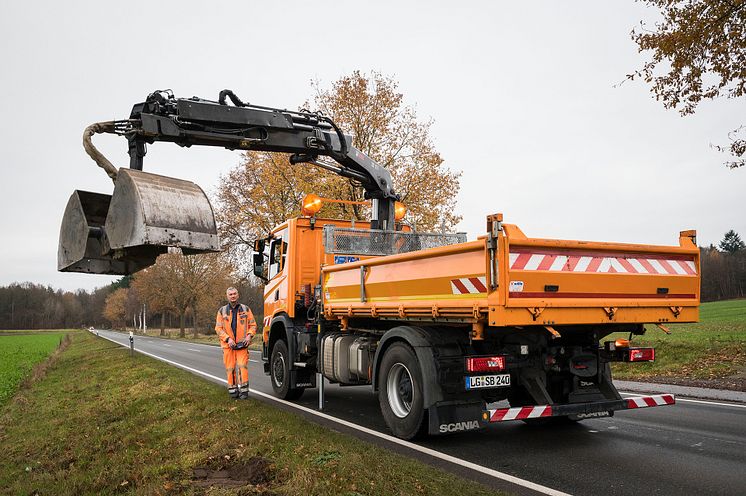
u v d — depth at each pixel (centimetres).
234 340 884
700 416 723
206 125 650
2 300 12412
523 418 526
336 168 885
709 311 4575
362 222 964
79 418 789
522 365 568
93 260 434
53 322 12925
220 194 2827
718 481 447
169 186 416
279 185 2291
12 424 850
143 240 386
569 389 595
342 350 765
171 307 6000
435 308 566
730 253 8981
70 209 441
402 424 605
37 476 504
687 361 1222
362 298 707
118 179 414
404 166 2206
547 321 508
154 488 430
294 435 591
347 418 746
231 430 630
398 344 618
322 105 2244
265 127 721
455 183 2227
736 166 1083
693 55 1039
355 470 458
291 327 908
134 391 1013
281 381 947
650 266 581
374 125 2188
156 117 586
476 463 509
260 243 1035
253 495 411
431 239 905
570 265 526
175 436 621
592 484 443
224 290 5022
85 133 502
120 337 5419
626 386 1013
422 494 405
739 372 1054
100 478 470
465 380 533
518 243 493
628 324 616
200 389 973
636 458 521
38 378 1538
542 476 466
